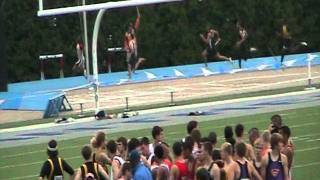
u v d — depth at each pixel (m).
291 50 79.25
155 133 25.00
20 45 75.94
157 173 22.41
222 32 82.88
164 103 55.66
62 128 47.44
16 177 33.53
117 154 24.36
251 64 73.06
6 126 50.00
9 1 75.56
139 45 79.81
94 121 49.19
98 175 23.31
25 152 39.94
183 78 68.75
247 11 84.12
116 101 57.41
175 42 81.62
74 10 47.44
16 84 67.88
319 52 86.06
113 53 77.75
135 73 68.75
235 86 62.72
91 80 62.00
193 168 22.70
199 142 24.22
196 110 51.59
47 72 76.00
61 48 76.50
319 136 39.66
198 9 83.06
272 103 53.09
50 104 52.97
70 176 24.70
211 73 70.06
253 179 22.97
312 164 33.00
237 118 47.09
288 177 23.70
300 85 62.09
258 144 23.88
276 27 85.00
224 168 22.27
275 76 67.88
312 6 88.19
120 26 79.00
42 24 76.81
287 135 24.91
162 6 81.81
